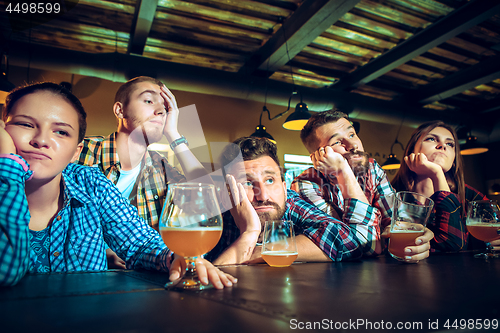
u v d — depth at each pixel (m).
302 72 5.09
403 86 5.71
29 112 0.77
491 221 1.02
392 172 6.71
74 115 0.83
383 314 0.36
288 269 0.78
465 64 4.97
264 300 0.45
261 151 1.29
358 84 5.24
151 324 0.34
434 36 3.93
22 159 0.71
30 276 0.68
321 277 0.65
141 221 1.00
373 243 1.15
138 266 0.86
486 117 6.58
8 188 0.66
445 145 1.96
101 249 0.97
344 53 4.56
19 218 0.64
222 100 5.41
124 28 3.87
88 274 0.71
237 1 3.47
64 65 3.60
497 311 0.37
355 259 1.01
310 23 3.53
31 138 0.77
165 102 1.83
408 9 3.65
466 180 7.67
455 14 3.70
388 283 0.57
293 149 5.78
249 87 4.47
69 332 0.32
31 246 0.86
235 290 0.52
